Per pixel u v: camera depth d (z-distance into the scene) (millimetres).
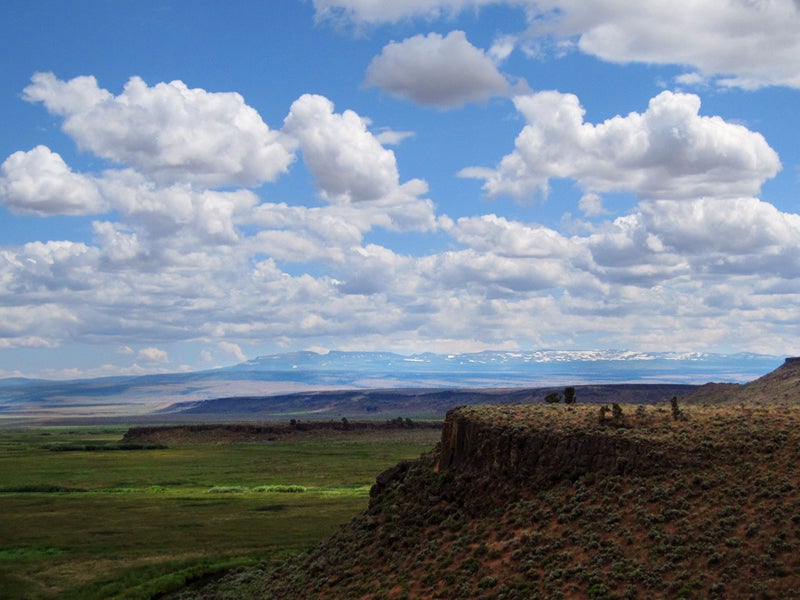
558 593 39812
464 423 58656
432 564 48531
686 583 37875
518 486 51656
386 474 64000
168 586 68188
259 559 76000
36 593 66875
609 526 44000
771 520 40094
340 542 59000
